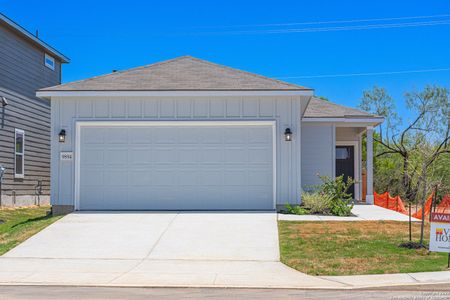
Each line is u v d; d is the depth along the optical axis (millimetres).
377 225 14445
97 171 16781
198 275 9906
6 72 21391
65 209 16594
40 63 24609
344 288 8805
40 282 9328
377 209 18859
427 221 15500
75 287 8969
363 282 9188
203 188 16750
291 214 16141
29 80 23484
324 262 10719
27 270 10383
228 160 16750
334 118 21688
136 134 16812
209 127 16781
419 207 21703
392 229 13891
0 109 20844
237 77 17547
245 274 9984
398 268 10164
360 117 21688
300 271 10172
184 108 16766
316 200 16453
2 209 19984
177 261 11180
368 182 21734
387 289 8781
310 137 22125
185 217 15438
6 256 11680
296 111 16656
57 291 8633
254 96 16609
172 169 16781
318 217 15758
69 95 16516
